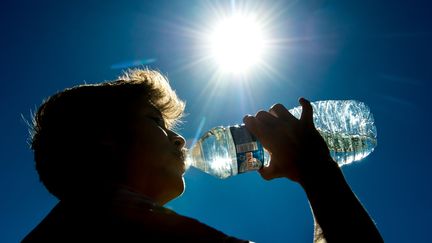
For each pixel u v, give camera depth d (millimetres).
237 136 1907
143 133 1307
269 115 1470
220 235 993
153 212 1021
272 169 1401
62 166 1227
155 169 1279
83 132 1249
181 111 1705
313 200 1268
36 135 1344
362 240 1163
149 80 1578
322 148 1384
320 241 1234
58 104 1331
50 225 1088
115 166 1217
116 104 1328
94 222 1019
